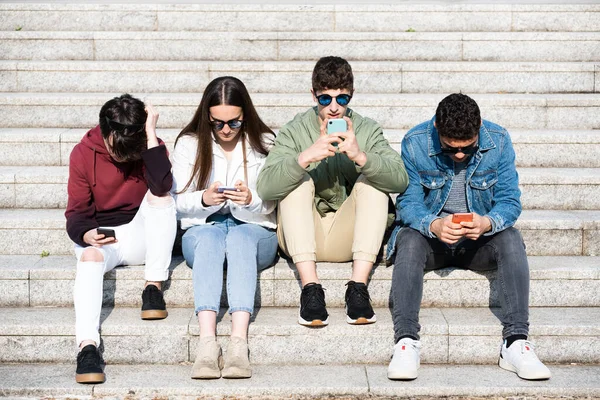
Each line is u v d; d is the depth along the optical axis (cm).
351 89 421
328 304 445
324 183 439
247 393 390
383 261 457
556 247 477
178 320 425
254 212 436
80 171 432
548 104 567
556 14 655
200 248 416
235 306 406
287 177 412
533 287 448
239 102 426
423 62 612
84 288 407
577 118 569
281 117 568
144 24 656
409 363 395
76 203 435
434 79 602
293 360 419
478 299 446
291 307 447
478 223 407
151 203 425
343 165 440
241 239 418
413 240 421
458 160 414
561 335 420
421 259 418
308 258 418
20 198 505
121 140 414
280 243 447
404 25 659
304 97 568
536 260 465
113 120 412
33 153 535
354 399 390
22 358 421
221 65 600
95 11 654
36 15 653
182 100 566
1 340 420
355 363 420
